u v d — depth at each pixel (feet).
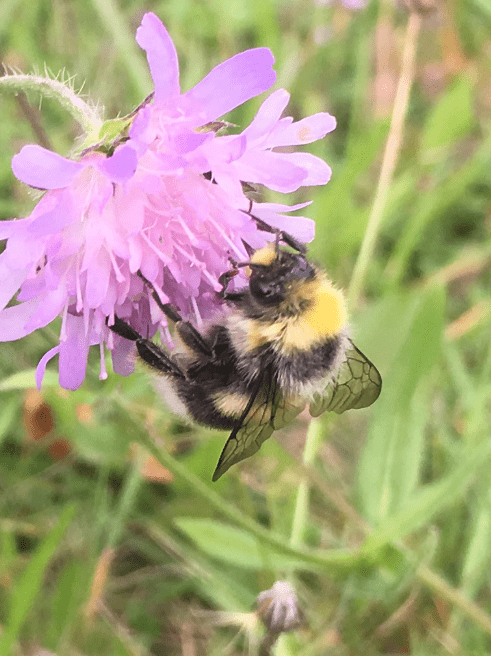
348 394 0.26
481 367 0.38
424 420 0.33
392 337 0.35
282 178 0.22
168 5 0.52
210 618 0.32
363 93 0.51
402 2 0.38
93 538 0.32
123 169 0.20
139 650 0.31
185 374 0.24
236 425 0.25
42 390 0.32
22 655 0.30
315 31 0.50
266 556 0.30
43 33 0.50
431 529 0.30
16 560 0.32
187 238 0.22
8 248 0.21
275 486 0.34
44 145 0.29
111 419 0.28
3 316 0.22
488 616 0.31
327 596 0.32
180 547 0.33
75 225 0.21
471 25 0.53
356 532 0.34
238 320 0.24
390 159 0.37
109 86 0.46
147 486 0.35
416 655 0.31
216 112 0.22
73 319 0.22
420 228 0.40
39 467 0.35
